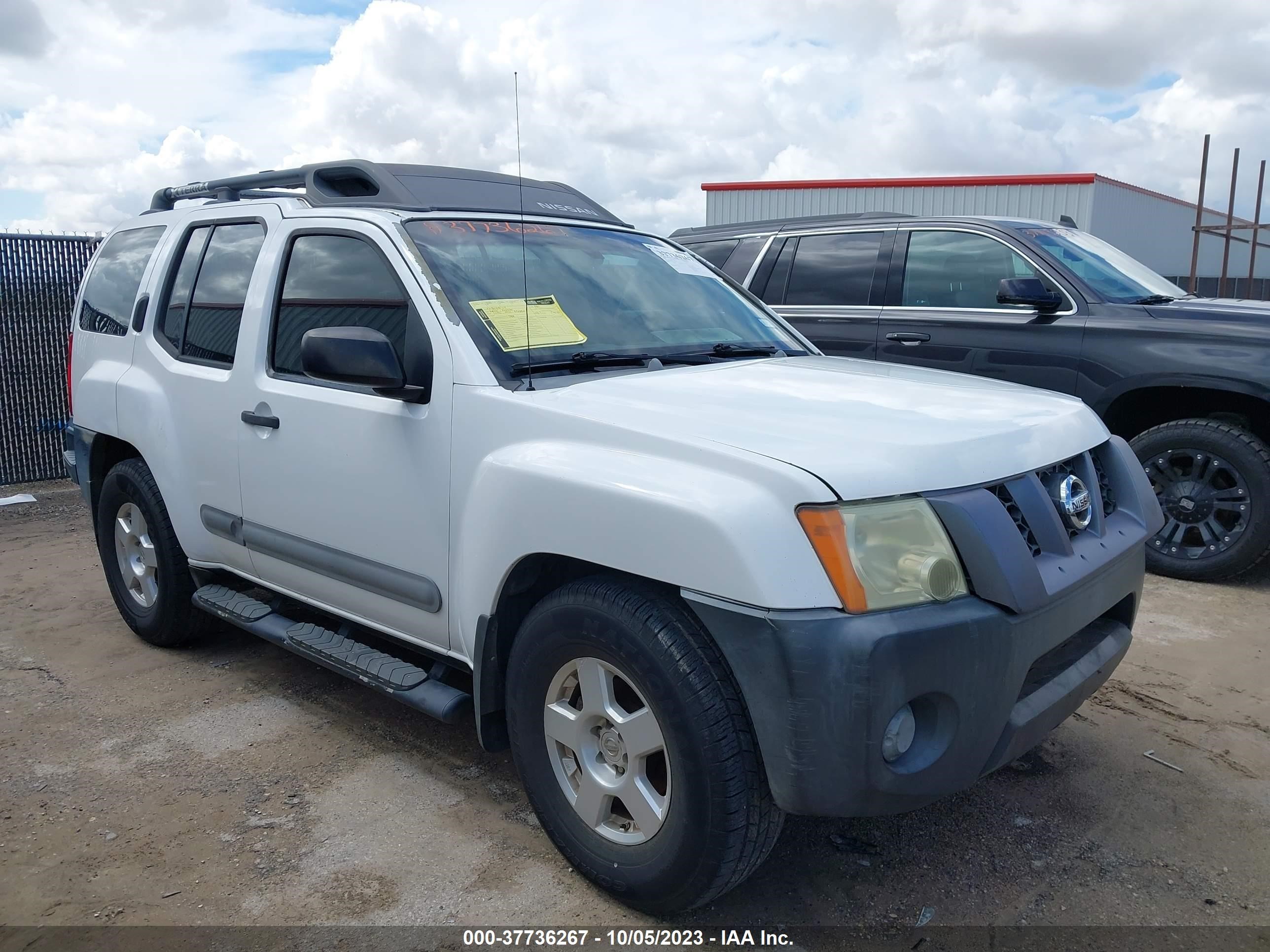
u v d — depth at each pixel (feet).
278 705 12.73
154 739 11.76
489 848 9.34
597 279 11.27
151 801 10.27
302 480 10.94
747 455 7.30
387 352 9.12
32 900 8.59
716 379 9.61
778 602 6.82
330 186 12.90
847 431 7.86
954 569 7.16
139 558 14.76
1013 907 8.43
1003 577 7.25
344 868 9.02
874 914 8.34
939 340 19.75
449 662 9.91
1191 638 14.78
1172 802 10.12
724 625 7.03
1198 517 17.39
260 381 11.49
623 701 8.29
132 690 13.26
